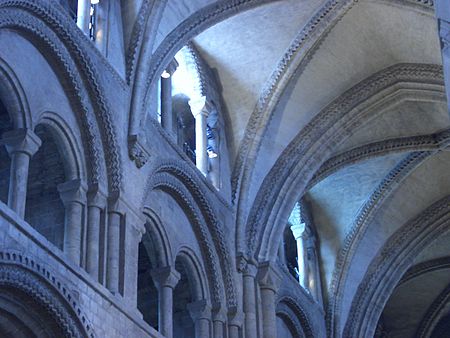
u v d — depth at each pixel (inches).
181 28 1122.0
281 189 1309.1
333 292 1535.4
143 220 989.8
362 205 1544.0
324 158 1359.5
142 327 935.7
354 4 1221.7
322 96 1338.6
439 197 1588.3
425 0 1151.0
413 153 1497.3
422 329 1886.1
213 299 1153.4
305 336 1441.9
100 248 919.0
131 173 985.5
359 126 1374.3
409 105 1387.8
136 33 1048.8
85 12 993.5
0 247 750.5
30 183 947.3
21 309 791.1
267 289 1252.5
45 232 922.7
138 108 1016.2
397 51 1314.0
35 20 892.0
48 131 940.0
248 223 1268.5
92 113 953.5
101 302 871.1
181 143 1240.8
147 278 1174.3
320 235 1573.6
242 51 1267.2
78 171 925.8
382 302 1573.6
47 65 913.5
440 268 1774.1
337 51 1294.3
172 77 1244.5
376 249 1582.2
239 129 1283.2
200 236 1154.7
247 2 1164.5
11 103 852.6
